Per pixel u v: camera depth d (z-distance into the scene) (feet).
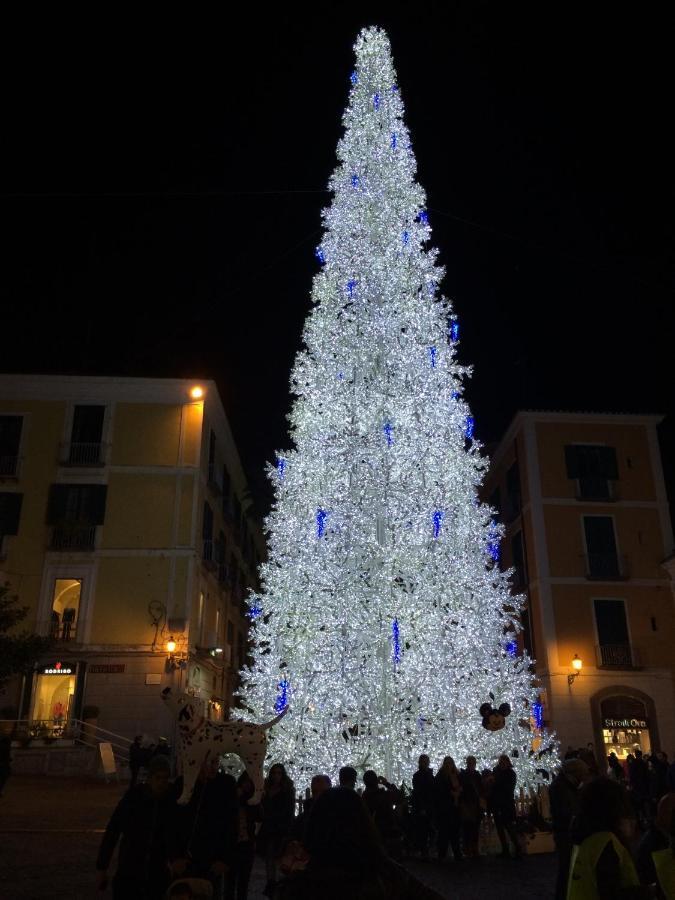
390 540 44.60
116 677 75.05
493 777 37.45
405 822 36.24
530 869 32.37
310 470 47.96
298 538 46.85
